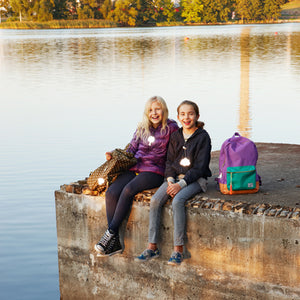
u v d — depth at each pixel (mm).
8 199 7699
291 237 3879
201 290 4383
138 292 4758
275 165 5707
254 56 31406
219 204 4176
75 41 54375
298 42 45531
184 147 4480
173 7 137125
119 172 4754
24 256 6004
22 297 5223
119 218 4578
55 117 13758
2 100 16891
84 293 5129
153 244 4453
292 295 3955
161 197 4395
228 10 138000
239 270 4160
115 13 121625
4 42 55219
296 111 13586
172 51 37375
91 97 16891
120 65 27688
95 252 4953
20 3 117500
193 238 4328
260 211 3992
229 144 4453
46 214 7137
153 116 4633
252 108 14125
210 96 16266
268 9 136000
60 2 120000
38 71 25875
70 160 9617
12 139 11406
